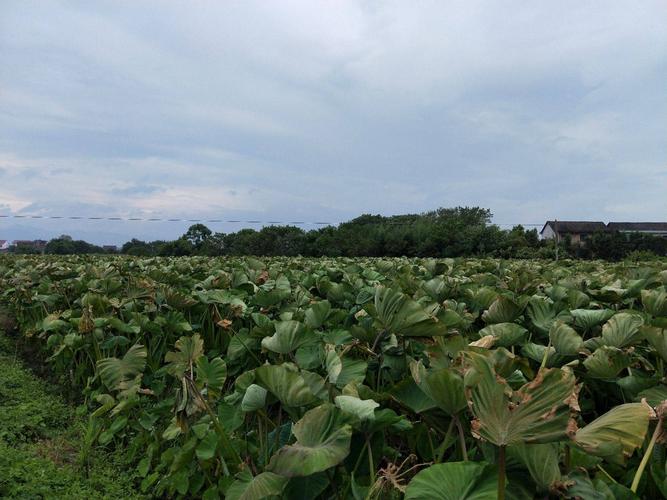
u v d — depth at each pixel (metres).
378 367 3.42
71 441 4.89
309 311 4.34
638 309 5.53
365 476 2.38
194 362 3.98
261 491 2.17
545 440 1.54
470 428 2.32
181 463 3.47
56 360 6.66
